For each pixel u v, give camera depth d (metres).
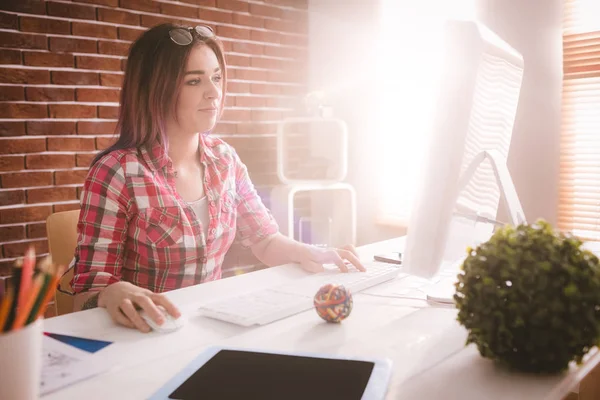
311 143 3.63
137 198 1.38
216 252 1.55
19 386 0.57
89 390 0.69
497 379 0.70
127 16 2.79
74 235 1.54
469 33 0.86
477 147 0.98
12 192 2.49
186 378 0.70
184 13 2.98
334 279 1.19
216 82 1.51
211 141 1.66
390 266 1.32
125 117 1.48
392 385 0.68
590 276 0.68
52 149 2.60
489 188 1.16
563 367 0.70
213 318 0.98
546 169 2.50
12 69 2.46
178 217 1.43
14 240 2.50
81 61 2.66
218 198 1.55
